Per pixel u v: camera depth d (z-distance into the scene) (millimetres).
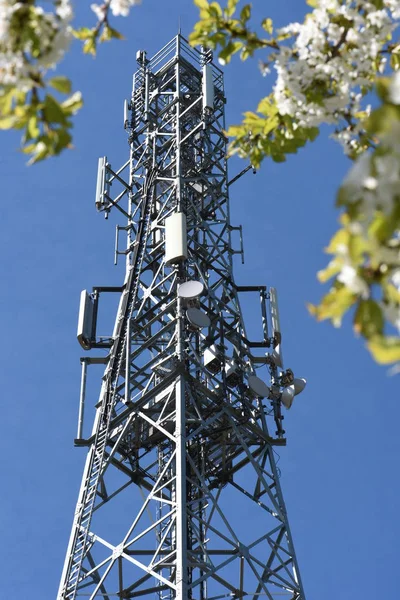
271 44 9641
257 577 24594
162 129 36844
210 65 38094
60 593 25562
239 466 28250
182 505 24156
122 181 35500
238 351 30234
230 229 33781
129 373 28188
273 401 29641
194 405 27094
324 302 5000
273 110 10188
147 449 28953
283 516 26609
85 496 27391
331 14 9461
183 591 22312
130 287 31594
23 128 6730
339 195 4633
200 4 9555
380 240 4734
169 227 30766
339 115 9602
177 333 28375
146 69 39594
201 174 34625
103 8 8391
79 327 31062
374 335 4648
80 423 29172
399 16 9367
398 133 4547
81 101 6797
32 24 6527
